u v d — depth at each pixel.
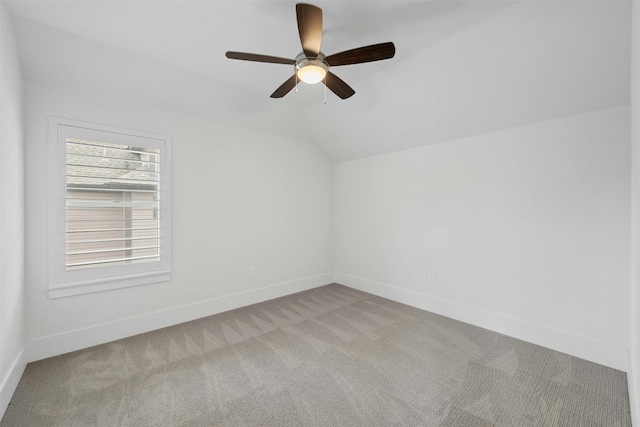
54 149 2.37
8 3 1.76
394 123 3.31
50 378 2.07
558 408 1.77
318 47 1.73
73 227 2.47
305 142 4.29
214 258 3.35
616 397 1.86
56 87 2.38
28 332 2.27
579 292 2.36
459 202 3.13
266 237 3.84
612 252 2.21
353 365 2.25
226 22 1.99
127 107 2.74
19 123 2.07
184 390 1.95
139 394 1.91
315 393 1.92
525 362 2.28
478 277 2.99
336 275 4.69
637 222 1.41
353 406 1.80
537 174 2.57
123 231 2.73
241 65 2.56
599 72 2.02
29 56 2.12
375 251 4.08
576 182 2.37
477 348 2.51
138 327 2.80
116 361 2.30
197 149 3.21
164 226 2.95
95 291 2.57
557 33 1.91
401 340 2.66
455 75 2.47
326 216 4.60
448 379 2.07
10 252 1.85
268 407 1.79
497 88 2.42
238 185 3.56
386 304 3.65
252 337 2.74
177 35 2.13
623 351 2.15
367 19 1.96
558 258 2.47
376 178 4.05
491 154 2.87
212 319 3.17
